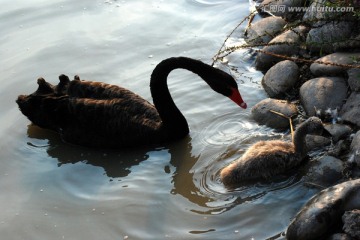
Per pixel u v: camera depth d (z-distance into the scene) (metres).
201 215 5.59
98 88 6.96
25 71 8.12
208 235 5.34
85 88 6.98
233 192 5.81
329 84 6.68
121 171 6.38
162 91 6.57
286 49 7.57
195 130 6.83
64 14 9.34
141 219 5.65
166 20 8.98
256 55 7.99
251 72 7.75
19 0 9.76
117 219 5.68
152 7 9.37
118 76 7.87
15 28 9.09
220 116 6.98
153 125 6.67
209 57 8.08
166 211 5.71
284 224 5.33
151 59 8.16
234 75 7.70
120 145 6.70
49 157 6.72
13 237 5.62
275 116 6.70
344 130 6.18
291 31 7.72
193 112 7.10
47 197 6.11
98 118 6.72
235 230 5.35
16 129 7.17
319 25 7.32
